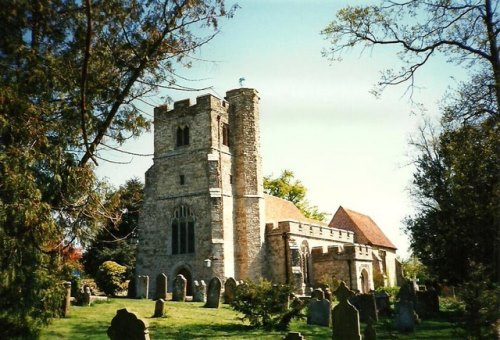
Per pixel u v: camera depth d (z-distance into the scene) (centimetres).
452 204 2239
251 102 3750
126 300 2347
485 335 1243
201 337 1388
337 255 3662
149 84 1300
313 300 1777
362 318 1955
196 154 3459
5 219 934
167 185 3519
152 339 1330
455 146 1780
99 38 1209
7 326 1027
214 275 3159
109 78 1245
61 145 1144
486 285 1290
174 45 1270
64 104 1180
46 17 1141
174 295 2495
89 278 3416
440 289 2731
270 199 4331
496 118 1395
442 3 1373
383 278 4322
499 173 1479
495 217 1683
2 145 1041
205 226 3291
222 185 3434
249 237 3447
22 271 988
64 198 1127
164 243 3422
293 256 3391
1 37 1072
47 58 1110
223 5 1258
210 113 3472
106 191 1245
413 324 1661
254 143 3669
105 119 1270
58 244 1136
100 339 1266
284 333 1500
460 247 2231
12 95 1001
